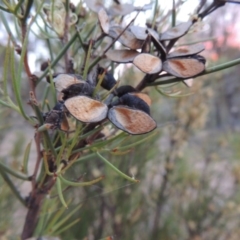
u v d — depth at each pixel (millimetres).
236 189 483
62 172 123
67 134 124
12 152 394
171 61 114
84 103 103
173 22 135
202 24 137
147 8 144
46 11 150
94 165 341
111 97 117
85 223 366
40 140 144
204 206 457
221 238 479
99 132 132
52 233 183
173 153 439
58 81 111
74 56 160
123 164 347
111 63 149
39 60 240
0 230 269
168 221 448
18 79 121
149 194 432
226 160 515
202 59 115
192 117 428
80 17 163
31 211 154
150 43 121
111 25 134
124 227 391
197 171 480
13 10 127
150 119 103
